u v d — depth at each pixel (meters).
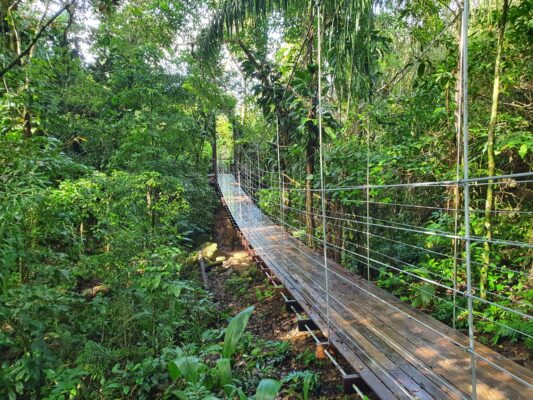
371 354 2.02
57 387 1.99
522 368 1.78
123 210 3.38
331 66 4.06
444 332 2.25
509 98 2.97
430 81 3.06
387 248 3.63
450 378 1.74
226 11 3.98
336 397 2.00
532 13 2.31
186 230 6.87
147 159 5.32
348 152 4.17
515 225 2.84
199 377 2.05
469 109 2.92
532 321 2.16
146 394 2.16
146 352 2.47
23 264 2.53
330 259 4.30
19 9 3.81
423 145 3.43
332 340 2.24
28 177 2.24
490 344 2.23
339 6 3.21
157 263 2.84
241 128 10.17
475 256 2.64
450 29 3.45
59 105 5.09
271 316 3.33
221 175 12.98
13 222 2.16
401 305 2.74
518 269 2.76
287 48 6.75
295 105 4.53
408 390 1.66
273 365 2.46
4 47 3.02
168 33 6.16
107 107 6.04
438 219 2.99
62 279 2.64
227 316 3.46
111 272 2.78
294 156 5.73
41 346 2.15
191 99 6.69
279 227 6.34
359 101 4.42
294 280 3.50
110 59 6.66
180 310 3.16
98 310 2.72
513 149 2.87
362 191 3.95
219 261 5.74
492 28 2.66
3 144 2.32
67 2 3.26
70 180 3.16
